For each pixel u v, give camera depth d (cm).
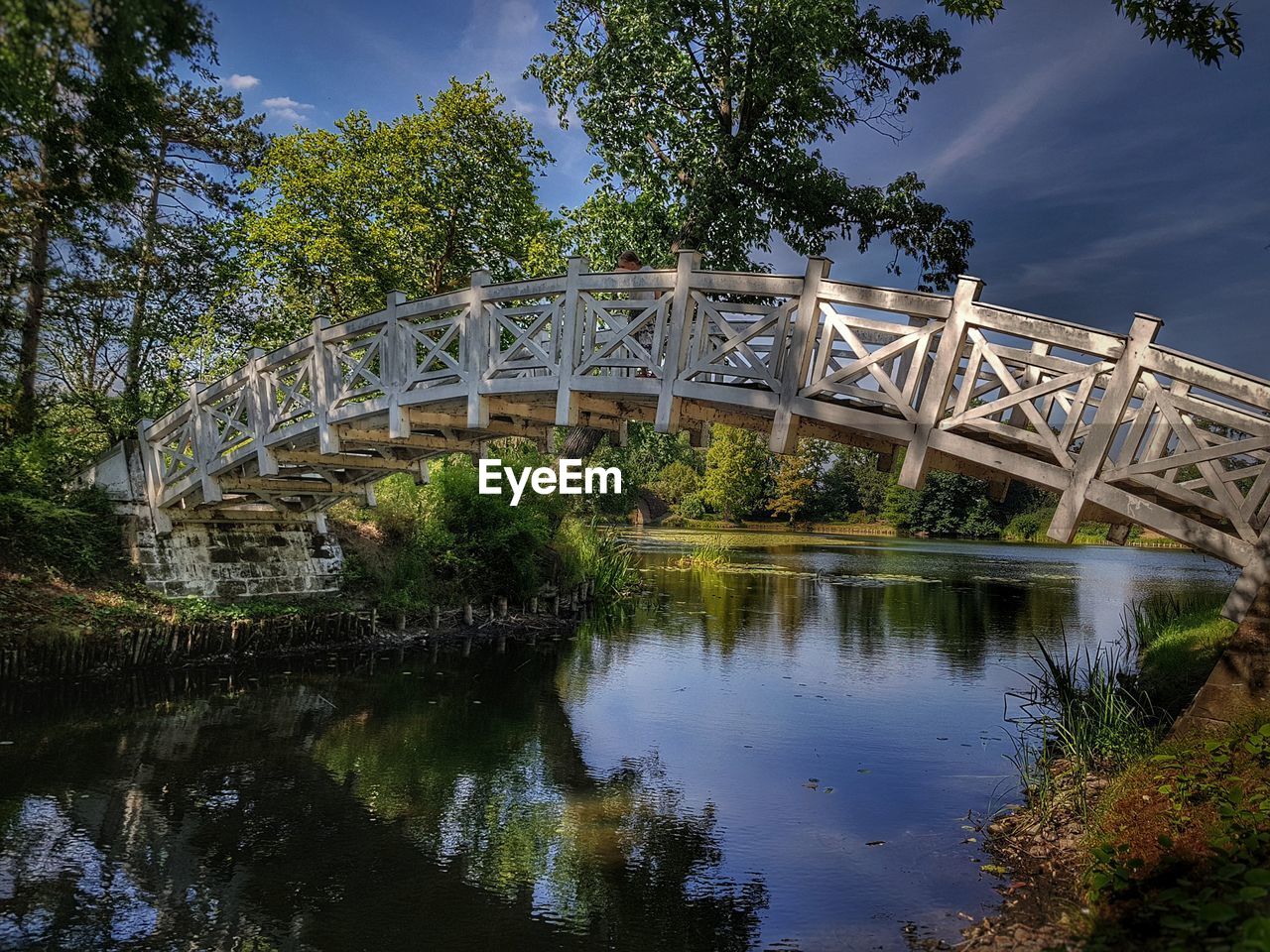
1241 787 472
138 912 546
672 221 1582
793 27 1340
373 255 2130
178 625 1239
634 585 2316
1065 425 646
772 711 1055
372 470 1430
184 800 747
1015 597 2192
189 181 2069
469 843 665
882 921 526
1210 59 900
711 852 644
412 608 1597
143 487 1405
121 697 1084
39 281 1343
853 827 688
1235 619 591
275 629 1365
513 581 1789
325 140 2142
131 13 552
